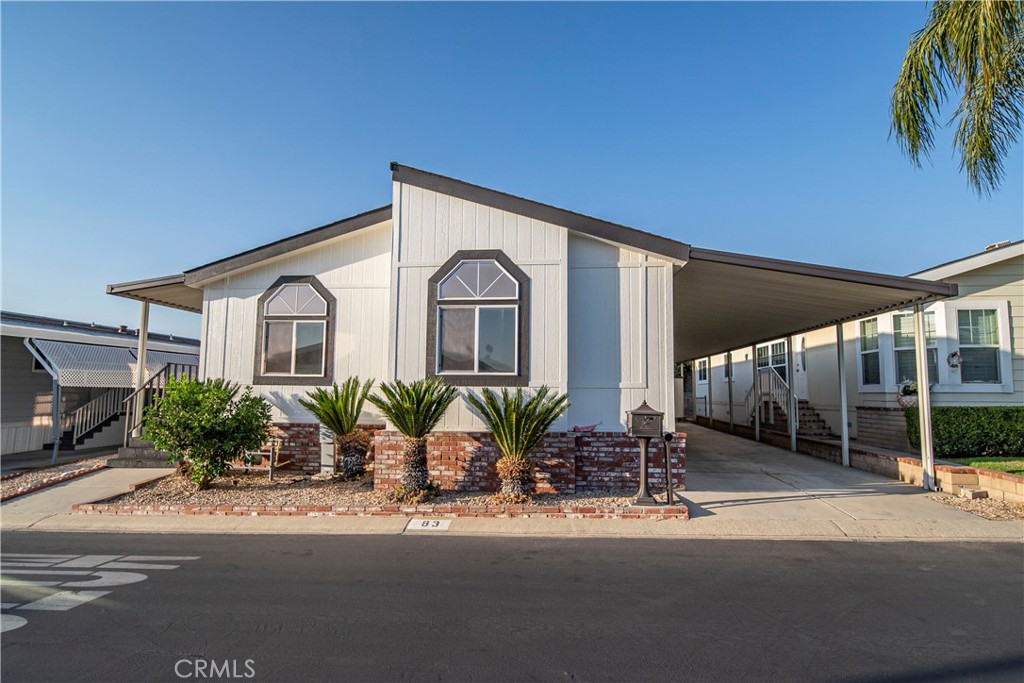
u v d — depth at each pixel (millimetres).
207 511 7996
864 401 14094
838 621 4418
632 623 4367
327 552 6324
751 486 9883
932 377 12500
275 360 11016
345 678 3521
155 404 9492
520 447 8328
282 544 6664
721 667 3672
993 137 8055
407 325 9383
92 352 15234
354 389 10164
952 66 7977
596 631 4215
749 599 4883
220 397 9367
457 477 9109
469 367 9211
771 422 17281
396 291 9453
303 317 11008
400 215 9570
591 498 8570
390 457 9172
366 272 11016
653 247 9039
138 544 6691
